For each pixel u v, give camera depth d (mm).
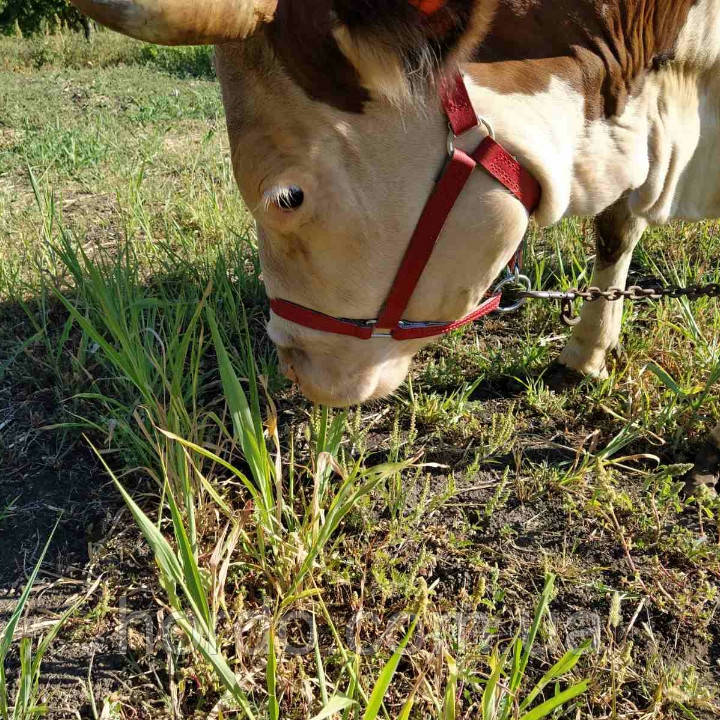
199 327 1695
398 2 758
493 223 950
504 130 930
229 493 1315
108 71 4828
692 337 1591
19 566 1216
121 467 1396
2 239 2131
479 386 1612
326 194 891
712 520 1271
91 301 1680
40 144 2865
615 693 978
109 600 1149
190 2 702
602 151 1062
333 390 1108
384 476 1080
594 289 1266
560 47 976
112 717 974
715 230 2129
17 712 906
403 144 887
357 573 1163
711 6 1098
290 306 1037
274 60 840
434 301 1010
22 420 1513
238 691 871
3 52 5832
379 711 987
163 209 2369
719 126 1212
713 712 1002
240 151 896
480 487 1354
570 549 1242
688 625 1117
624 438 1396
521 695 1019
